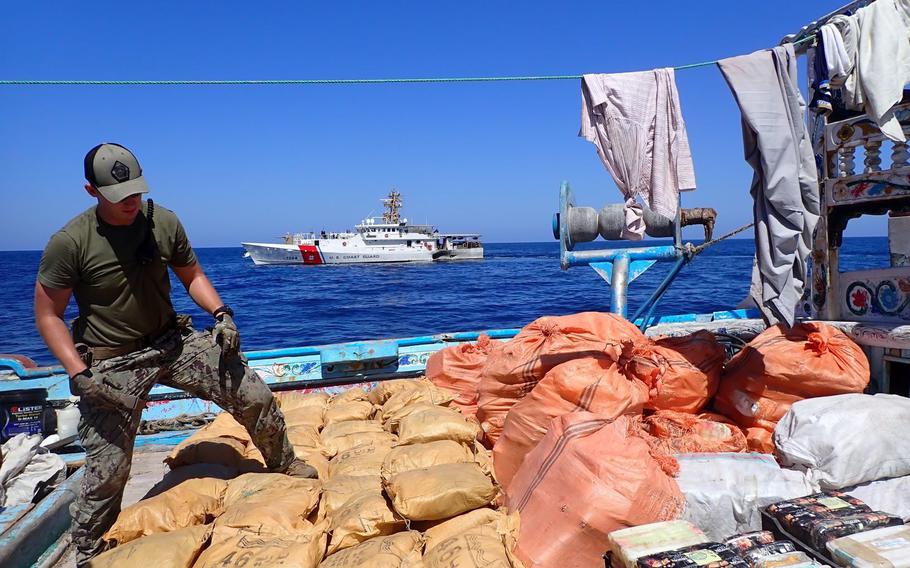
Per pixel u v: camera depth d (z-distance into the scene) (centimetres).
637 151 398
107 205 270
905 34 374
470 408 477
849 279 444
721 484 296
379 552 253
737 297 2261
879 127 373
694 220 565
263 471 349
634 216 422
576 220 556
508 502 324
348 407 451
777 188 365
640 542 249
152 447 512
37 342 1683
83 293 281
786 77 369
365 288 3681
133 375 290
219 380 310
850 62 375
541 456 314
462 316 2225
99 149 268
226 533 265
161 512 286
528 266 6212
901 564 211
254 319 2270
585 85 401
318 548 256
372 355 594
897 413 312
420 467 320
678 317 627
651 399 377
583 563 278
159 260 293
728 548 238
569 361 359
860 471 297
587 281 3862
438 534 279
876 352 409
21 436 367
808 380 364
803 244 374
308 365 586
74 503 289
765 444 358
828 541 229
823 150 447
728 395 399
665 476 298
